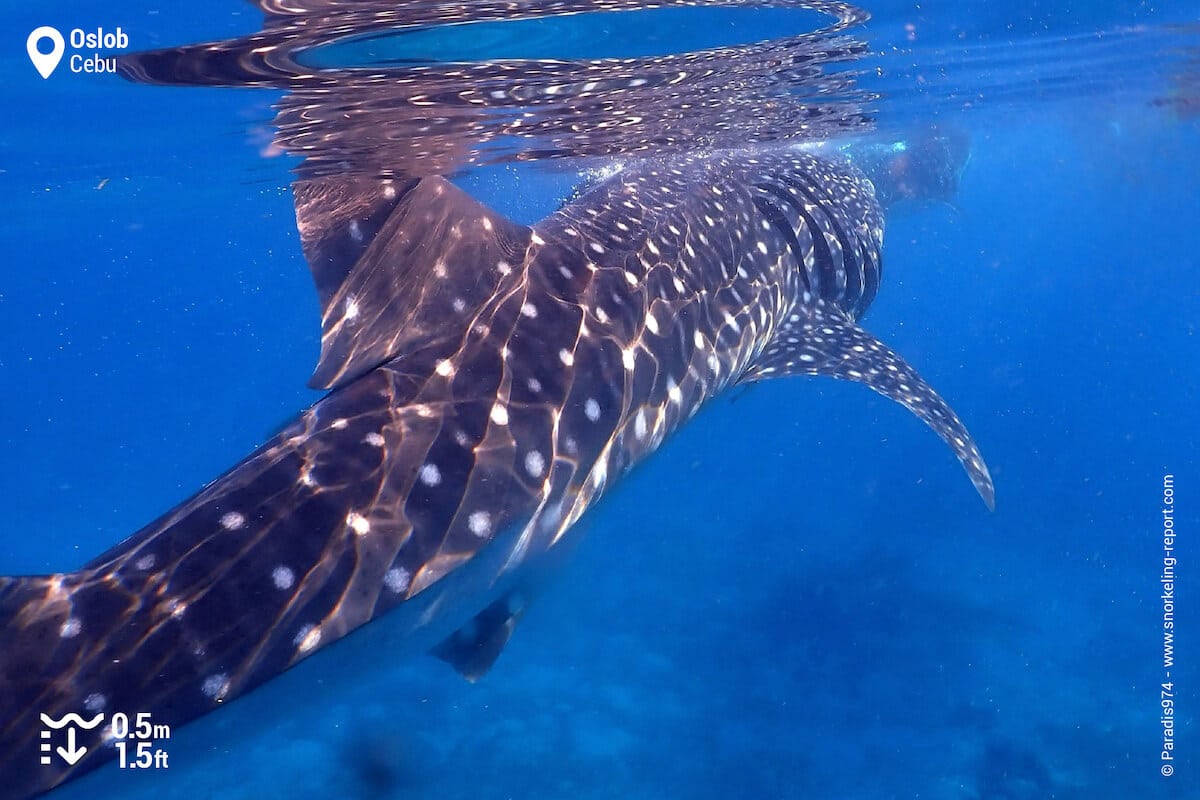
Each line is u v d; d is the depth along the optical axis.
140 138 10.20
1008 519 22.16
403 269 4.69
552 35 7.12
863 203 9.31
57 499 33.09
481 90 8.59
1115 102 18.94
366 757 10.99
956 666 13.61
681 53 8.17
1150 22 11.02
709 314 6.23
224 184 15.05
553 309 5.05
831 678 13.23
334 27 6.34
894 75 10.84
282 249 33.50
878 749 11.37
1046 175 36.09
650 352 5.46
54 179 13.62
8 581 3.10
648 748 11.31
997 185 40.22
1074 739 11.56
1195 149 27.83
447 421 4.20
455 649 5.09
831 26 8.12
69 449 49.22
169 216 21.50
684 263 6.19
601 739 11.45
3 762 2.76
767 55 8.74
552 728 11.70
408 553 3.73
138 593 3.16
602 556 18.48
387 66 7.51
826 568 17.86
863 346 7.48
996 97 14.40
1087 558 19.05
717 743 11.42
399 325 4.54
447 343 4.55
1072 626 15.27
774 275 7.26
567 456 4.61
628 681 13.00
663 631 14.74
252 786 10.49
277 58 7.03
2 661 2.90
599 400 4.92
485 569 4.18
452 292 4.75
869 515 22.36
